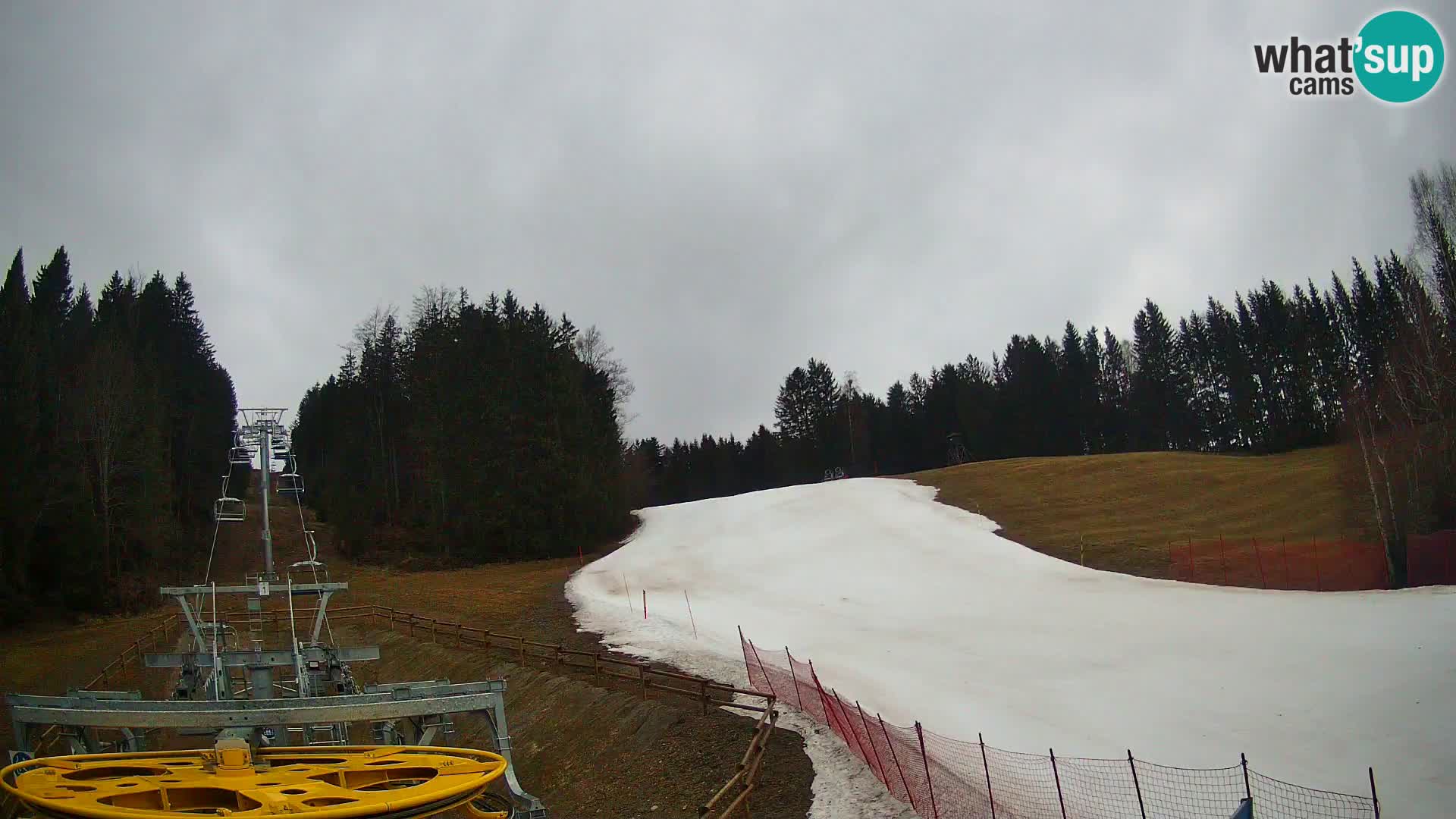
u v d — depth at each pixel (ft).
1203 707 69.82
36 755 54.70
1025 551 151.74
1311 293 326.44
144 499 173.68
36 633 141.38
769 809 53.52
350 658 64.95
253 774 42.27
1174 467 209.26
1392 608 95.04
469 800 39.96
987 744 63.67
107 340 189.37
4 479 151.53
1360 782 53.01
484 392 219.61
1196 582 122.11
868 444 424.46
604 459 231.91
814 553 166.20
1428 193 149.38
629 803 62.49
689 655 95.81
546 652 105.19
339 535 213.87
